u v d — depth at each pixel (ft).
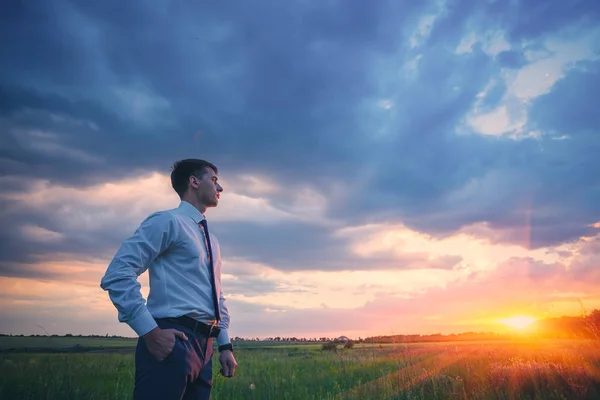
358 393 18.03
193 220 8.16
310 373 26.22
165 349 6.59
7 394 16.90
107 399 17.33
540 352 22.26
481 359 22.94
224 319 8.93
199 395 7.58
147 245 7.08
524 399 14.19
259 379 22.89
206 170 8.63
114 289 6.62
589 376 14.80
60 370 23.00
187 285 7.46
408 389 16.72
